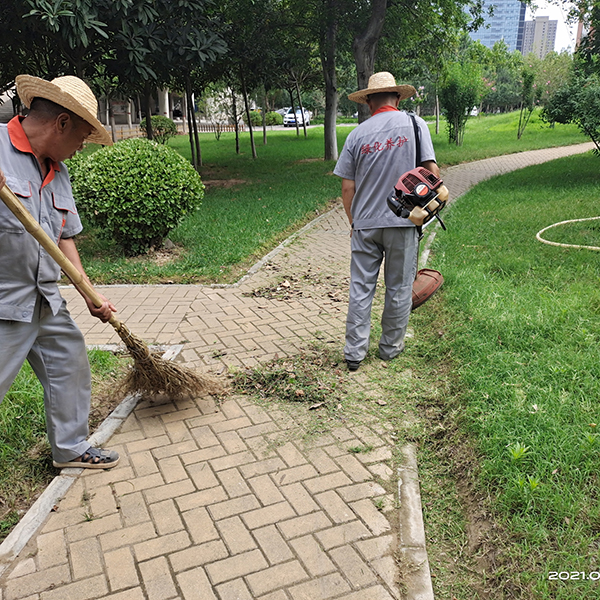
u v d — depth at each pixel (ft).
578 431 9.62
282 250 24.94
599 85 40.65
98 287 19.90
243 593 7.31
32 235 7.73
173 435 10.87
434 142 85.40
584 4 42.37
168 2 32.27
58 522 8.57
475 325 14.46
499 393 11.09
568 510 7.95
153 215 22.17
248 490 9.27
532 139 84.84
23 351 8.44
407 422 11.23
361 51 48.24
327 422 11.25
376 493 9.18
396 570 7.68
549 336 13.51
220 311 17.44
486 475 8.96
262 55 53.62
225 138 109.70
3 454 10.03
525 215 28.63
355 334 13.11
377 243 12.86
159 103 141.18
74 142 8.14
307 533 8.32
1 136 7.69
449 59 73.26
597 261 19.36
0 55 35.60
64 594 7.32
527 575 7.16
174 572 7.65
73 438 9.67
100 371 13.38
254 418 11.46
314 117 195.93
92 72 39.14
